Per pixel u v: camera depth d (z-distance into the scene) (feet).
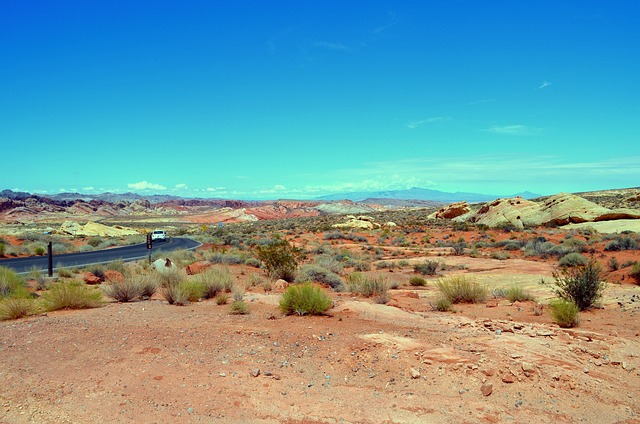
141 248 149.89
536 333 28.81
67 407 18.69
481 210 237.04
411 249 136.87
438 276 76.79
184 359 24.23
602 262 81.46
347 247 146.92
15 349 25.34
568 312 33.35
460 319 34.76
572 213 184.85
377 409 19.06
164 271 57.88
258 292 53.62
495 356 23.76
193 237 218.79
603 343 26.99
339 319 32.86
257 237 196.65
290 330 29.48
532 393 20.30
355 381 21.83
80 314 35.37
